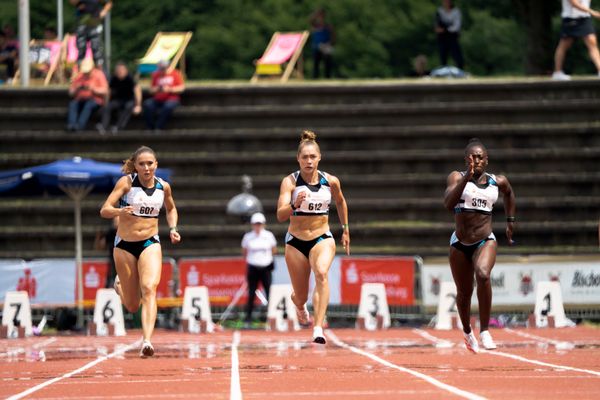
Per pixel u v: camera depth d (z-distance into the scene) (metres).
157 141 111.19
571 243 102.25
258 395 33.72
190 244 101.12
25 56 121.88
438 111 113.69
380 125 114.00
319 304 48.34
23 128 114.19
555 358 49.94
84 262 88.06
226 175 108.31
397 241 101.31
